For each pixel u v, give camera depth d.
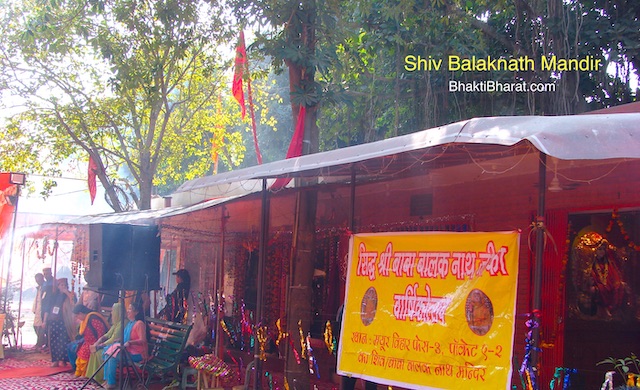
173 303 11.88
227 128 21.36
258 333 7.72
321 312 10.81
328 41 10.30
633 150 4.14
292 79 9.25
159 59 13.71
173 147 19.03
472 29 11.74
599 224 7.41
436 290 5.46
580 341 7.43
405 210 9.92
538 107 10.57
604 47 10.55
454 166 7.73
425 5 11.48
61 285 12.50
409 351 5.54
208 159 21.44
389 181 9.34
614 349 7.12
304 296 8.44
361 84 12.95
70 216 16.06
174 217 12.60
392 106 12.98
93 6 12.58
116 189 18.31
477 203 8.78
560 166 7.07
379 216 10.35
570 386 7.34
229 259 13.03
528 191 8.07
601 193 7.27
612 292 7.23
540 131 4.18
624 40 10.16
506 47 11.66
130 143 18.45
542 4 10.66
